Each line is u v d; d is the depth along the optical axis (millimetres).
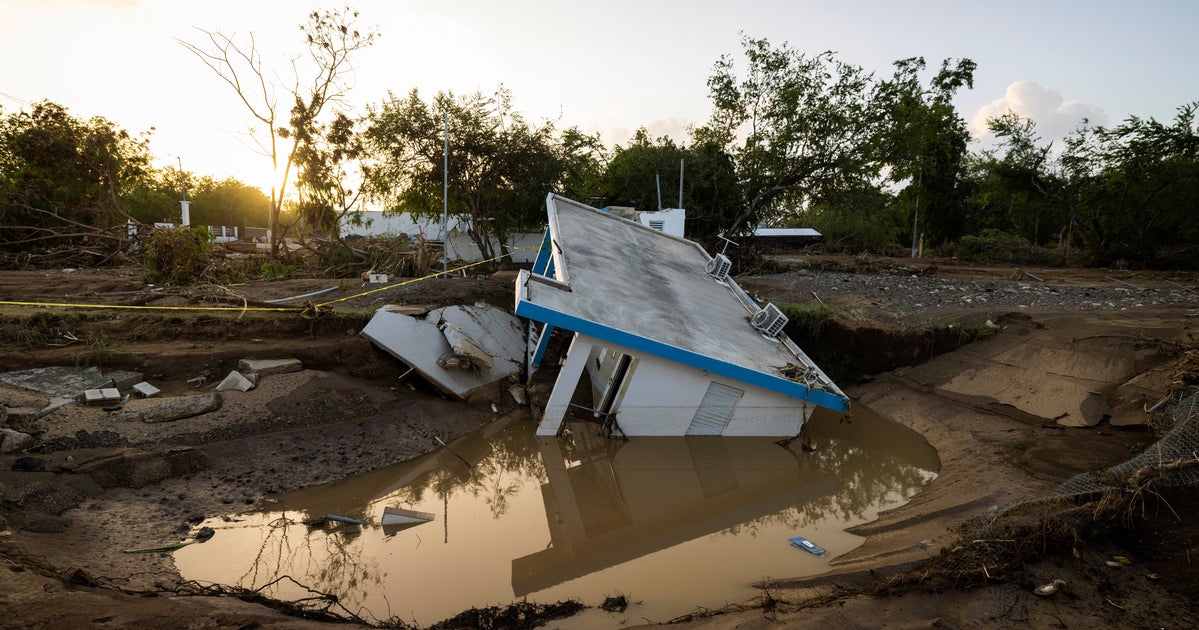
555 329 17062
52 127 22094
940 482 9016
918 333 13656
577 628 5617
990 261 33625
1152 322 12109
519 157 25750
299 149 23297
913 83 27141
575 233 15727
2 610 4508
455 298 14898
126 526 6773
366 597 6234
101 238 22391
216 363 10328
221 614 5043
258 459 8641
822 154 28531
